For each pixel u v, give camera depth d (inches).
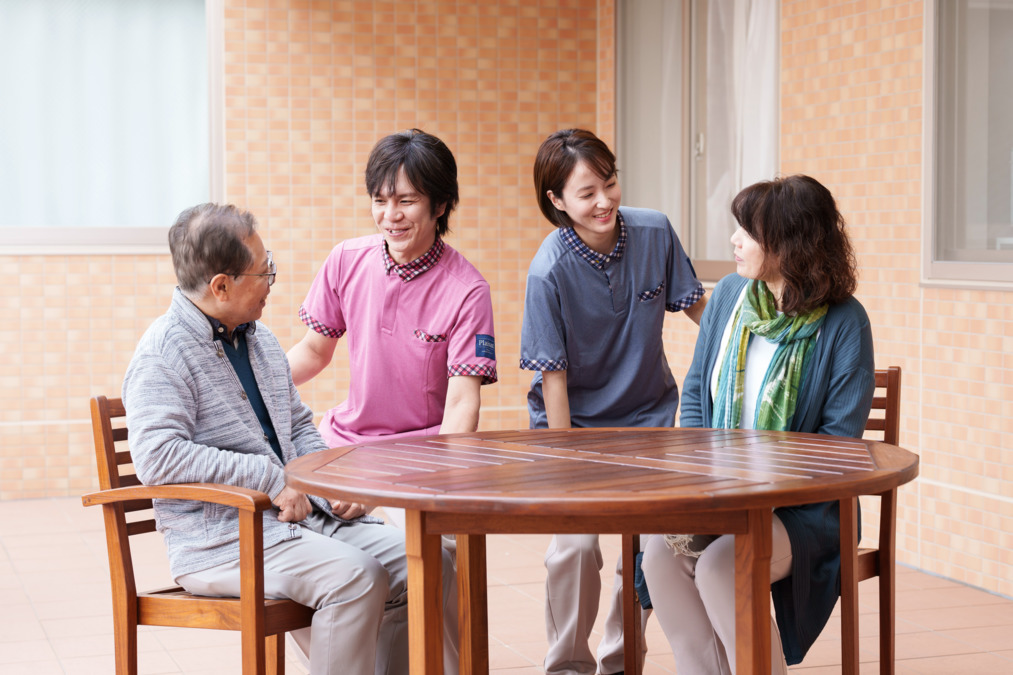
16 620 161.5
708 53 238.2
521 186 276.7
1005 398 165.6
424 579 79.3
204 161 262.8
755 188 107.4
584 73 278.8
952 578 177.3
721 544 96.1
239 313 102.3
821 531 99.7
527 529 76.9
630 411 130.0
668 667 137.9
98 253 252.1
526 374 280.1
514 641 150.1
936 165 175.8
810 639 100.1
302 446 112.5
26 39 253.3
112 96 257.9
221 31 259.0
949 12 173.5
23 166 254.2
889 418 114.3
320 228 264.8
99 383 253.6
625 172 274.5
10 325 249.0
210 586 97.7
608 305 126.6
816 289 104.9
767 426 107.2
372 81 266.2
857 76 189.9
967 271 170.7
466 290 121.7
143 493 96.3
